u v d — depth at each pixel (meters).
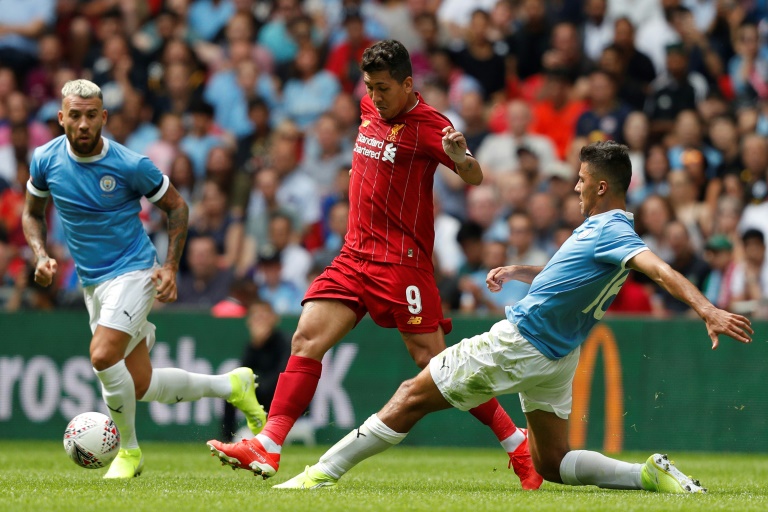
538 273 19.86
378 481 22.66
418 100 20.69
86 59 56.41
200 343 37.59
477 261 41.78
